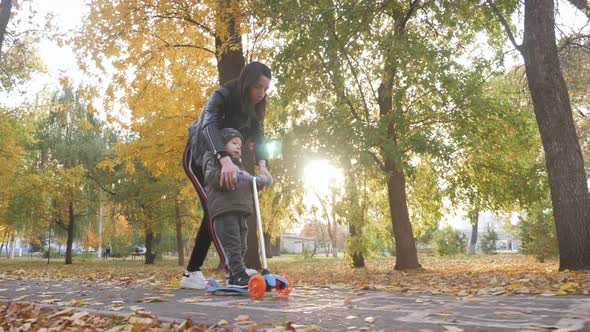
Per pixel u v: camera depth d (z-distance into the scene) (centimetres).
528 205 1548
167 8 1137
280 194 1469
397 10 1355
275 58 1045
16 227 3148
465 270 1438
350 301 301
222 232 357
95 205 3456
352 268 1738
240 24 1056
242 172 345
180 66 1263
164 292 394
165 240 3862
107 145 3072
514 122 1377
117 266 2655
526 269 1367
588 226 857
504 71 1274
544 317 213
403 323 210
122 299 346
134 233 4750
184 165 400
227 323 226
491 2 1012
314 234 5766
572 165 873
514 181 1505
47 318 293
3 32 1281
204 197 392
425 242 4072
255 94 369
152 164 1274
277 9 979
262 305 288
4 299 379
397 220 1490
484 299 311
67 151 2933
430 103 1395
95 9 1116
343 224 1561
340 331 198
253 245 1162
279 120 1378
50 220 3122
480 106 1306
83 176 3012
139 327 227
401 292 410
